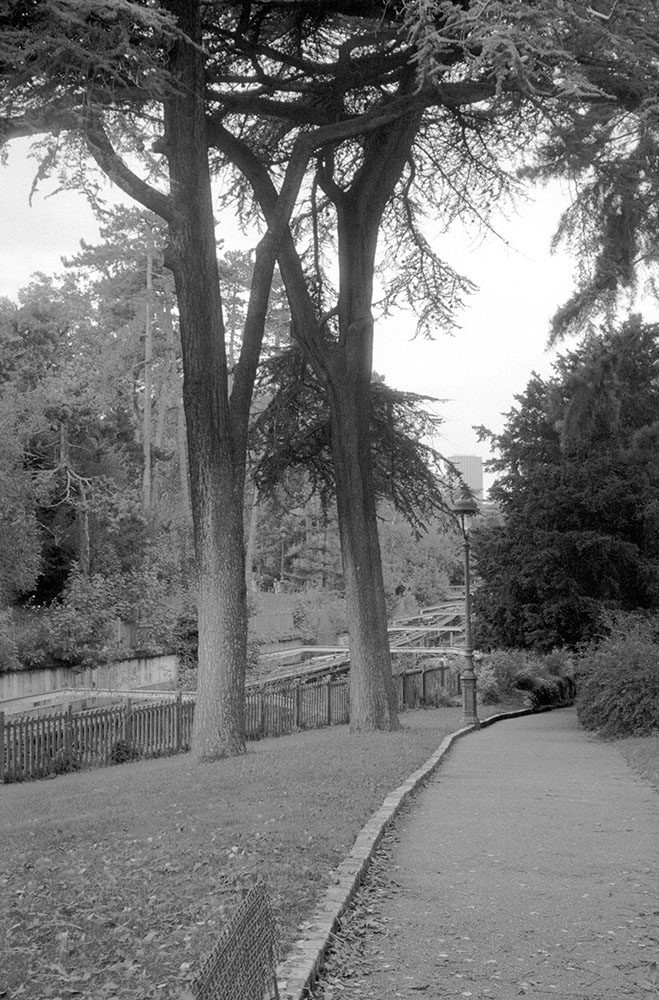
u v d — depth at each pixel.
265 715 27.38
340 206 25.27
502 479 39.72
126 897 7.62
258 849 9.40
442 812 12.73
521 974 6.52
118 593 44.41
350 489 25.05
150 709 24.00
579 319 22.36
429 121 24.50
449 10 14.34
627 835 11.06
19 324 44.03
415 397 26.92
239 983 4.28
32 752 20.62
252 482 28.45
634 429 33.72
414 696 41.78
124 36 13.54
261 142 24.30
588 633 37.22
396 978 6.43
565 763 19.06
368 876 9.02
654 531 37.59
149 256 59.34
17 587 39.72
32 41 12.89
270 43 21.61
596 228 21.28
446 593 86.38
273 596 68.50
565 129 19.17
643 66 16.33
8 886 8.17
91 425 44.97
